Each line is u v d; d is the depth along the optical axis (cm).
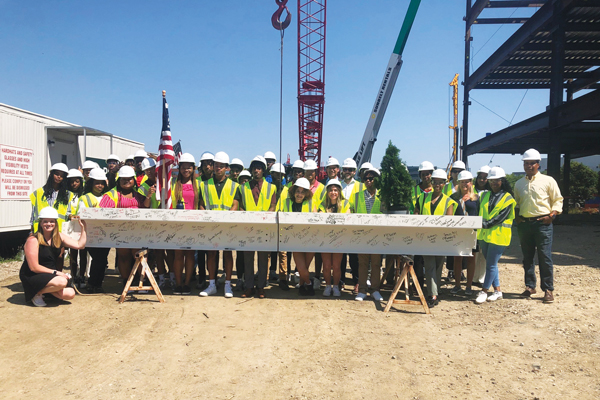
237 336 439
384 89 1301
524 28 1817
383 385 339
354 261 640
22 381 338
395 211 552
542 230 555
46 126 1039
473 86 2514
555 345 415
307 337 440
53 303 544
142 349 403
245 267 589
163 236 575
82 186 656
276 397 320
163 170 579
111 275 754
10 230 930
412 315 520
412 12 1202
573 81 2441
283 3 980
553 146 1694
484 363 380
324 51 2575
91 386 331
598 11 1565
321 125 2633
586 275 708
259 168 596
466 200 626
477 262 667
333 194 581
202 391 326
